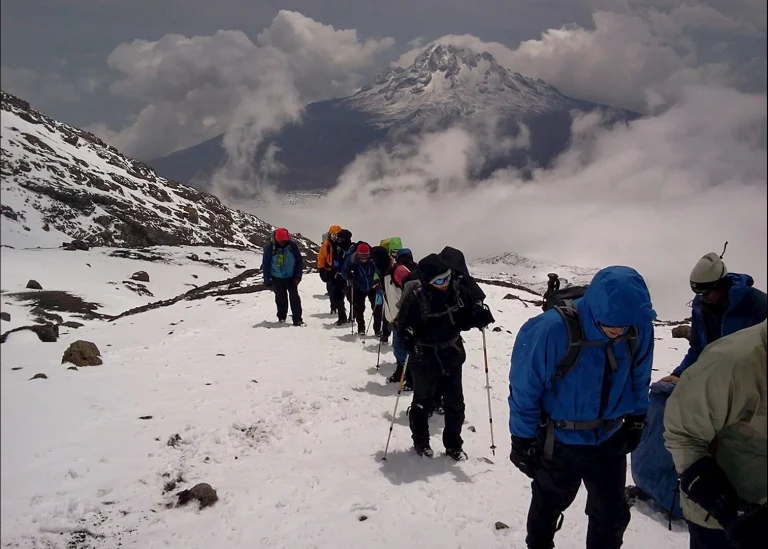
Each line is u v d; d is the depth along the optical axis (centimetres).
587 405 378
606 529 403
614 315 339
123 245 8406
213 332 1326
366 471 625
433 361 629
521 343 384
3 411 679
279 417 767
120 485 563
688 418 288
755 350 270
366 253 1222
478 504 562
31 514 502
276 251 1376
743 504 280
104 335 1490
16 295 2516
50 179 9806
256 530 506
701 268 463
